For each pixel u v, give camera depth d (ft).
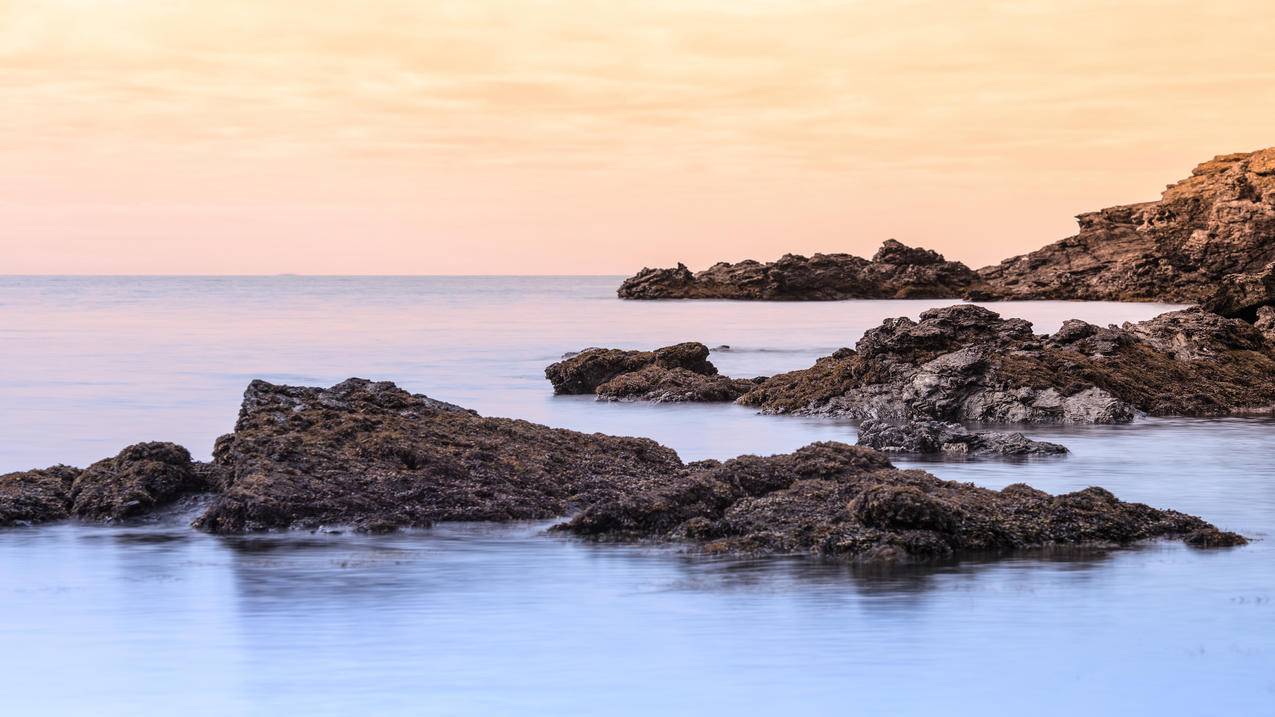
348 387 86.07
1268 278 376.89
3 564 60.44
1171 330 156.76
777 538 62.39
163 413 130.00
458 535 66.69
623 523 66.44
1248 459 95.25
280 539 65.98
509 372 188.85
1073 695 41.32
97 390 155.33
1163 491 80.07
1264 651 45.50
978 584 54.90
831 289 642.22
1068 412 124.47
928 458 96.32
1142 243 611.06
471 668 44.14
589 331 318.45
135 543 65.21
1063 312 453.99
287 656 45.70
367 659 45.24
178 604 52.95
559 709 40.22
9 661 45.57
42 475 76.59
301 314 418.51
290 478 70.59
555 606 51.96
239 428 78.79
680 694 41.45
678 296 642.22
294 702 41.09
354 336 284.61
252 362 204.33
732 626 48.73
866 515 62.34
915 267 646.74
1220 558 59.72
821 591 53.83
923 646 46.16
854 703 40.65
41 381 167.63
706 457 98.94
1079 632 47.80
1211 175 611.06
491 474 74.59
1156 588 54.08
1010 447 98.17
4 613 51.67
